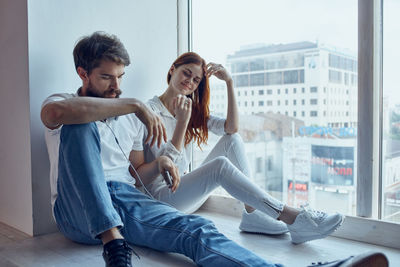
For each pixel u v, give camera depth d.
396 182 1.64
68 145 1.26
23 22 1.71
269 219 1.72
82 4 1.89
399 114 1.62
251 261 1.11
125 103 1.37
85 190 1.22
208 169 1.62
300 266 1.38
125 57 1.54
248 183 1.57
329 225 1.53
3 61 1.87
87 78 1.53
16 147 1.82
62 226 1.49
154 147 1.80
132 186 1.63
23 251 1.53
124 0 2.07
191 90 1.86
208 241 1.23
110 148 1.59
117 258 1.13
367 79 1.65
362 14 1.65
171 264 1.36
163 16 2.27
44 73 1.75
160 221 1.39
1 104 1.92
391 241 1.61
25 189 1.78
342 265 1.02
